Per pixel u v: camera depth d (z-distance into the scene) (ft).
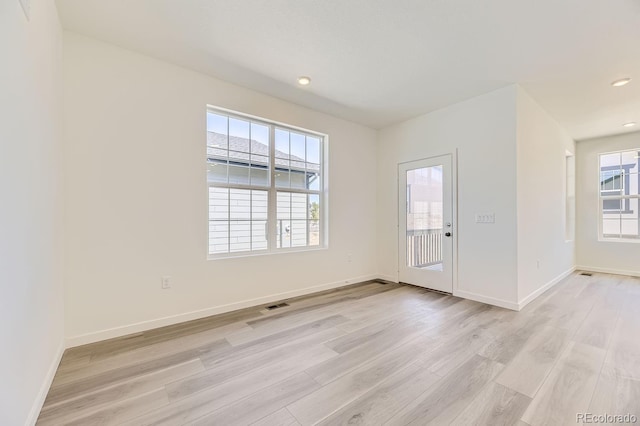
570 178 17.12
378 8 6.59
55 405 5.18
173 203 9.02
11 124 4.04
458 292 12.01
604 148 16.80
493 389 5.58
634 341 7.58
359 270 14.73
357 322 9.12
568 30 7.31
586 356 6.81
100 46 7.87
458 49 8.21
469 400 5.26
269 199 11.75
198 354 7.06
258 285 10.97
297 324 8.98
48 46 5.92
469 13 6.72
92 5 6.52
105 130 7.90
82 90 7.59
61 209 7.03
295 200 12.66
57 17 6.70
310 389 5.65
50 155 6.08
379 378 6.00
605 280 14.67
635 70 9.29
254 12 6.77
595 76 9.69
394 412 4.97
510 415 4.85
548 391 5.49
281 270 11.67
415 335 8.12
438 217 12.80
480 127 11.28
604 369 6.23
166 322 8.86
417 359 6.77
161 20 7.06
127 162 8.23
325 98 11.60
